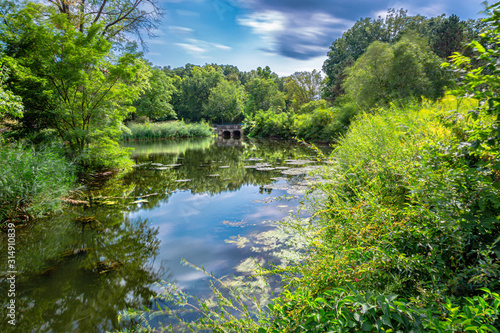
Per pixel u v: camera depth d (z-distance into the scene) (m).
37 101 6.88
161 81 35.28
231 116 53.53
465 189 1.40
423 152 1.81
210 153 14.88
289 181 6.87
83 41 7.31
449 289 1.27
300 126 22.64
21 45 6.86
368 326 0.93
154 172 8.77
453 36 25.98
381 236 1.58
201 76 59.12
